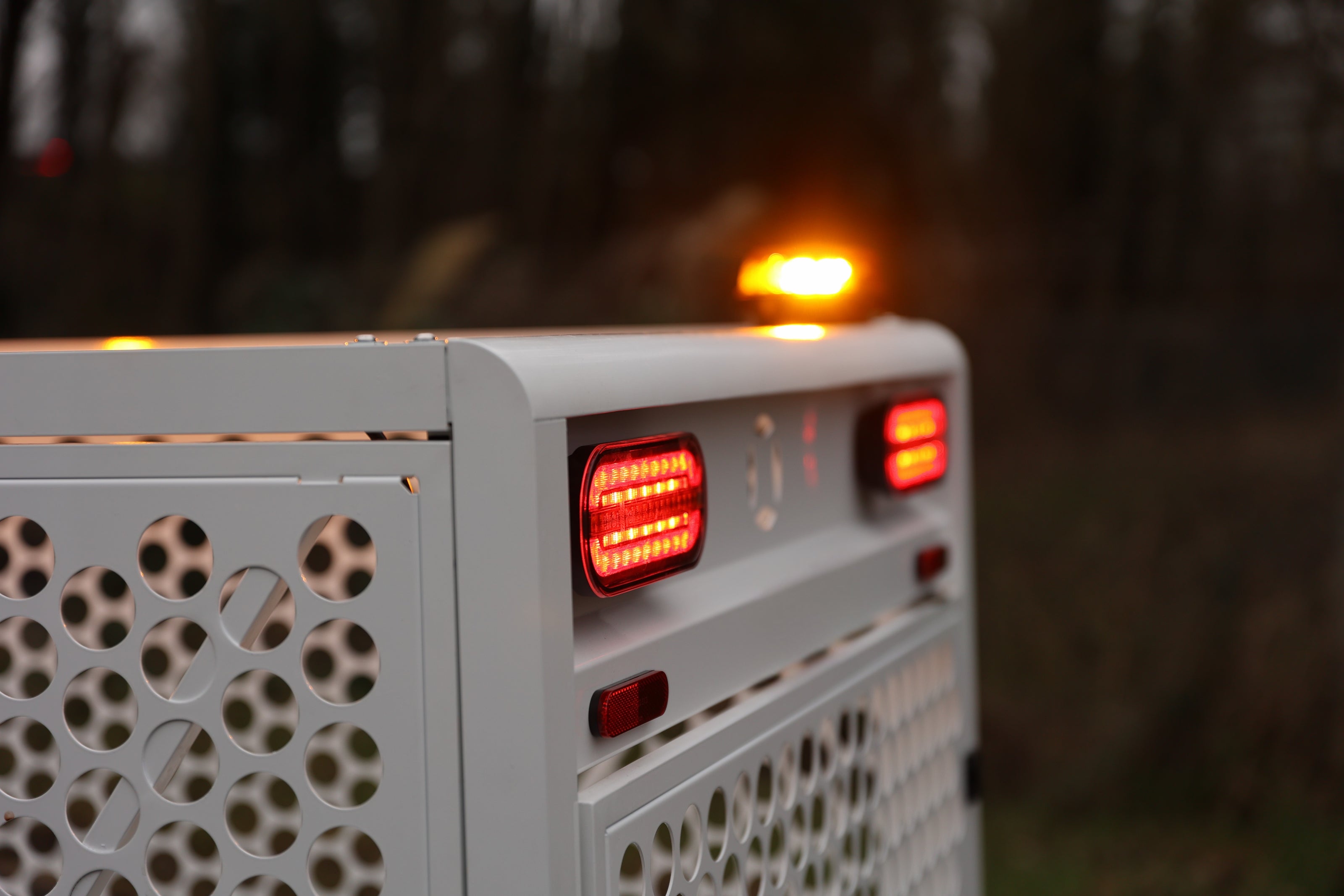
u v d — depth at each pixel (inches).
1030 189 439.8
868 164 412.5
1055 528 268.1
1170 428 377.1
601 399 31.2
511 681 28.3
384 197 362.9
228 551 29.5
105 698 36.9
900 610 56.4
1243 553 225.3
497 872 28.5
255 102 362.3
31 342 56.4
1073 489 305.0
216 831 29.7
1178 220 422.0
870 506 52.4
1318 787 179.6
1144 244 423.5
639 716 32.7
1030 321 410.9
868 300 57.4
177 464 30.0
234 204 351.3
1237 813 180.5
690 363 36.8
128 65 328.2
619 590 32.3
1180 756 189.8
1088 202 436.5
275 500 29.3
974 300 414.9
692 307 304.7
